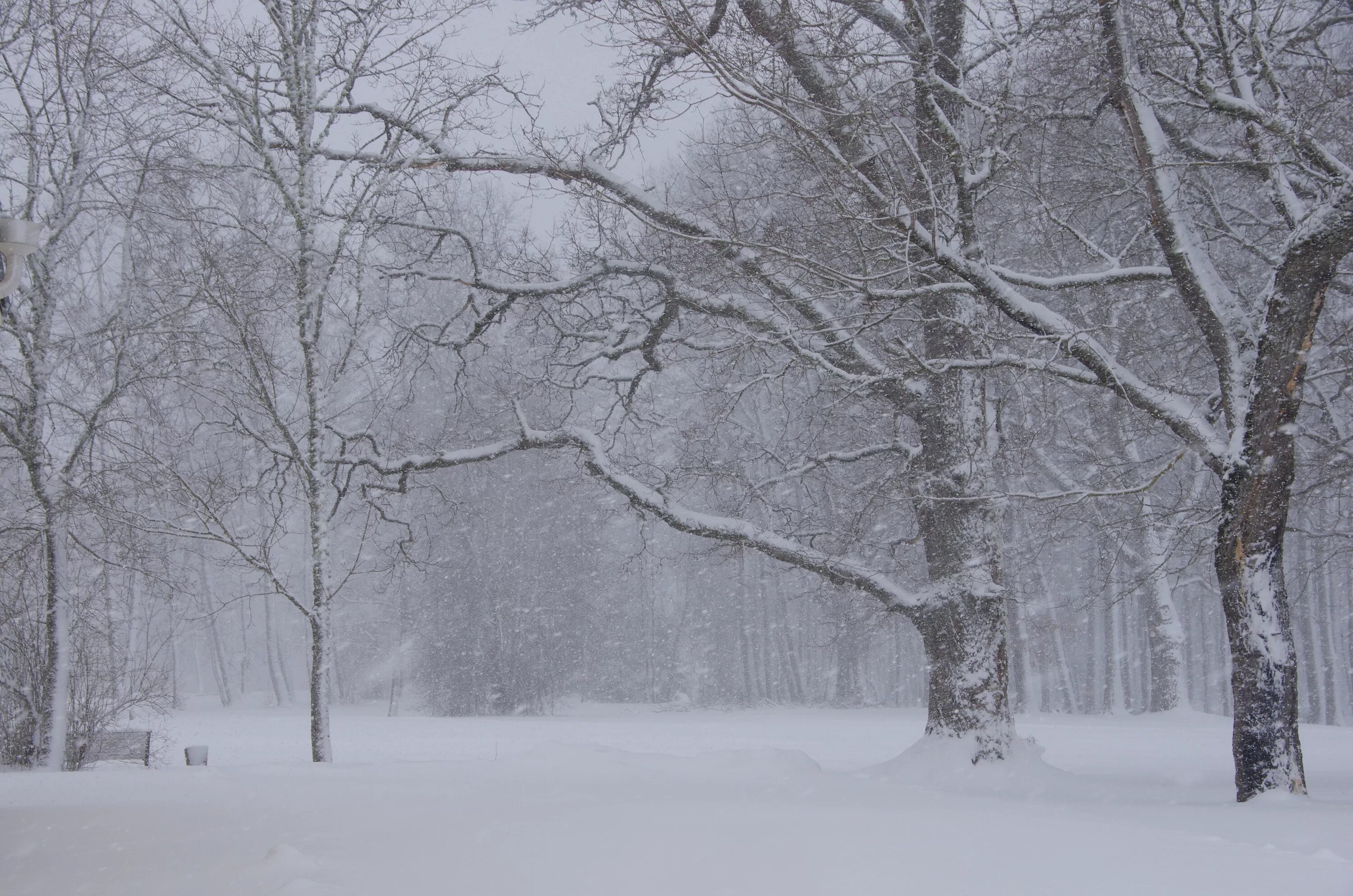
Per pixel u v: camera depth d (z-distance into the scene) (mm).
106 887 5352
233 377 17531
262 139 14883
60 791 10078
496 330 32875
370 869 5699
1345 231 10883
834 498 22922
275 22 15023
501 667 42969
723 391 17359
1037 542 28281
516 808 8711
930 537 15469
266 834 7180
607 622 50156
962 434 15320
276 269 16375
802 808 8789
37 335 16453
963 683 14703
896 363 14344
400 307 18000
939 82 12602
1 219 6828
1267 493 11617
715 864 5875
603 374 20562
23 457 16047
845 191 13516
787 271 14750
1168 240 12797
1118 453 28344
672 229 15352
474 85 15773
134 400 18781
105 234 19766
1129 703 48562
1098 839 7133
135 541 17156
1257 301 14148
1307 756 21250
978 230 15602
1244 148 13492
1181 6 11492
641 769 12375
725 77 11430
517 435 17000
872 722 34250
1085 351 12742
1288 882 5461
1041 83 14180
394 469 17172
